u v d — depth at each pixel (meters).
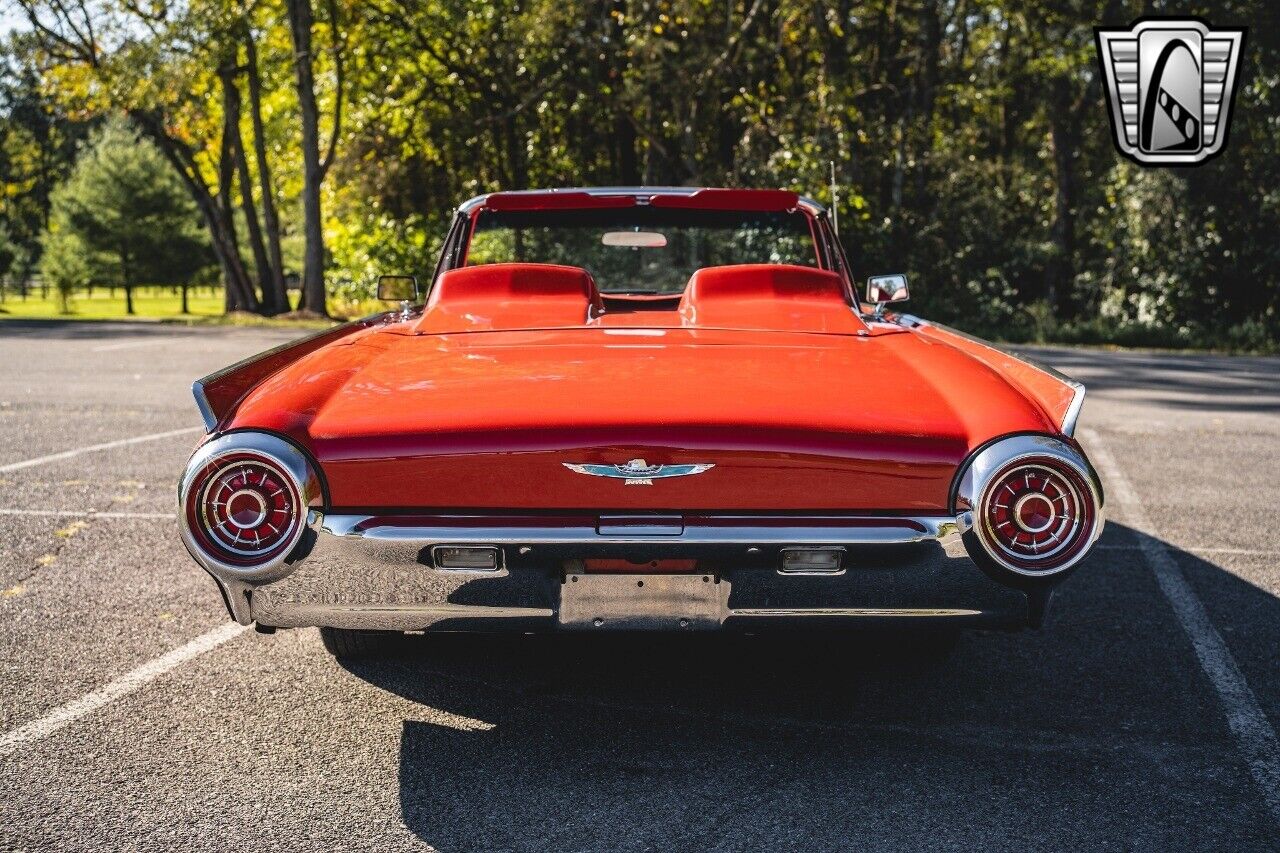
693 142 22.64
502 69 26.11
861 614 2.55
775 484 2.51
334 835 2.39
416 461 2.50
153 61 24.73
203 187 30.23
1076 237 27.67
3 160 65.50
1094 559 4.64
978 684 3.28
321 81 27.41
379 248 26.98
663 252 4.39
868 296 4.21
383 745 2.84
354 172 27.20
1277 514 5.44
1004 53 27.34
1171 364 15.09
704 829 2.42
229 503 2.48
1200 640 3.67
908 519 2.52
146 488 5.72
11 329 20.50
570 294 3.58
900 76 27.09
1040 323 22.05
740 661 3.45
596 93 24.09
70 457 6.56
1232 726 2.98
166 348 15.08
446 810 2.50
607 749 2.82
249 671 3.33
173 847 2.34
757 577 2.53
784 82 25.16
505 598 2.53
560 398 2.63
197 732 2.91
